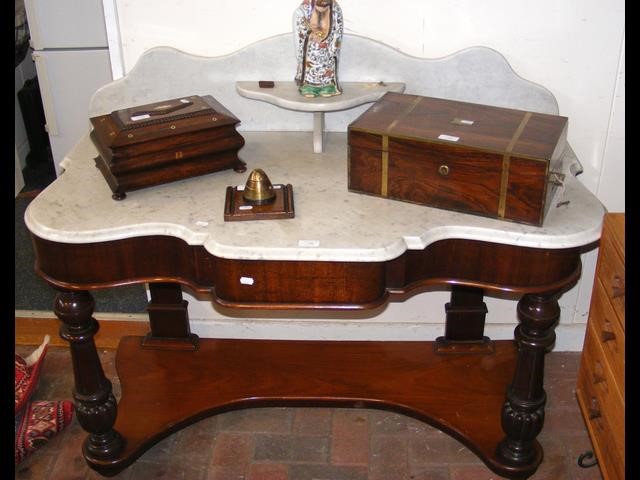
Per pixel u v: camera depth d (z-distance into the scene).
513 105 1.88
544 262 1.48
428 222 1.51
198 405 2.04
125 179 1.61
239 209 1.53
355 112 1.94
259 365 2.18
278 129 1.97
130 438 1.93
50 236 1.49
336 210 1.56
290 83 1.85
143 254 1.56
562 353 2.30
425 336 2.28
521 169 1.43
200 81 1.91
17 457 1.95
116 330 2.44
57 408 2.06
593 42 1.85
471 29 1.86
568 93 1.92
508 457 1.84
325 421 2.09
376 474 1.91
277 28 1.90
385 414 2.12
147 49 1.93
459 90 1.87
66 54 2.86
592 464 1.86
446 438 2.03
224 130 1.69
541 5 1.81
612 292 1.54
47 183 3.40
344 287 1.48
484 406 2.02
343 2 1.85
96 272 1.56
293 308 1.51
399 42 1.89
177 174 1.68
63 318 1.66
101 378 1.78
